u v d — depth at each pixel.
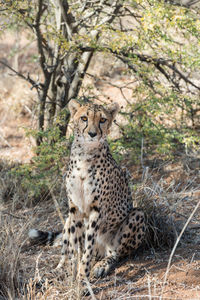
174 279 6.08
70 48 10.16
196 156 11.45
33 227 8.86
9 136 15.27
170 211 8.00
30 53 19.80
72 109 6.85
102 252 7.38
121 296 5.77
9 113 16.23
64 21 10.75
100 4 10.42
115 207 7.20
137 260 7.15
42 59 11.15
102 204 6.85
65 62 11.87
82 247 7.13
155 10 8.49
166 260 6.87
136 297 5.79
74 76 11.73
